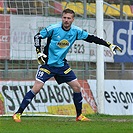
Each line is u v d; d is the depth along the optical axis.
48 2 48.00
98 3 40.50
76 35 29.70
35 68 43.53
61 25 29.31
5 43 42.06
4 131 23.22
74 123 28.67
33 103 40.69
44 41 42.44
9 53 42.19
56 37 29.27
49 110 41.03
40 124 27.73
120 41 45.34
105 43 30.22
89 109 42.19
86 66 44.56
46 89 41.34
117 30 45.22
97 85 40.59
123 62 45.47
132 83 44.78
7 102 40.44
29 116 39.78
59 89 41.72
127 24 45.53
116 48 30.27
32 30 42.66
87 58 44.12
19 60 42.97
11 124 27.61
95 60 44.34
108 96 43.34
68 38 29.45
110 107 43.19
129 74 46.62
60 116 39.62
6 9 45.34
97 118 36.31
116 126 26.52
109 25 44.94
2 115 38.94
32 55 42.78
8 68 42.91
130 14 51.91
